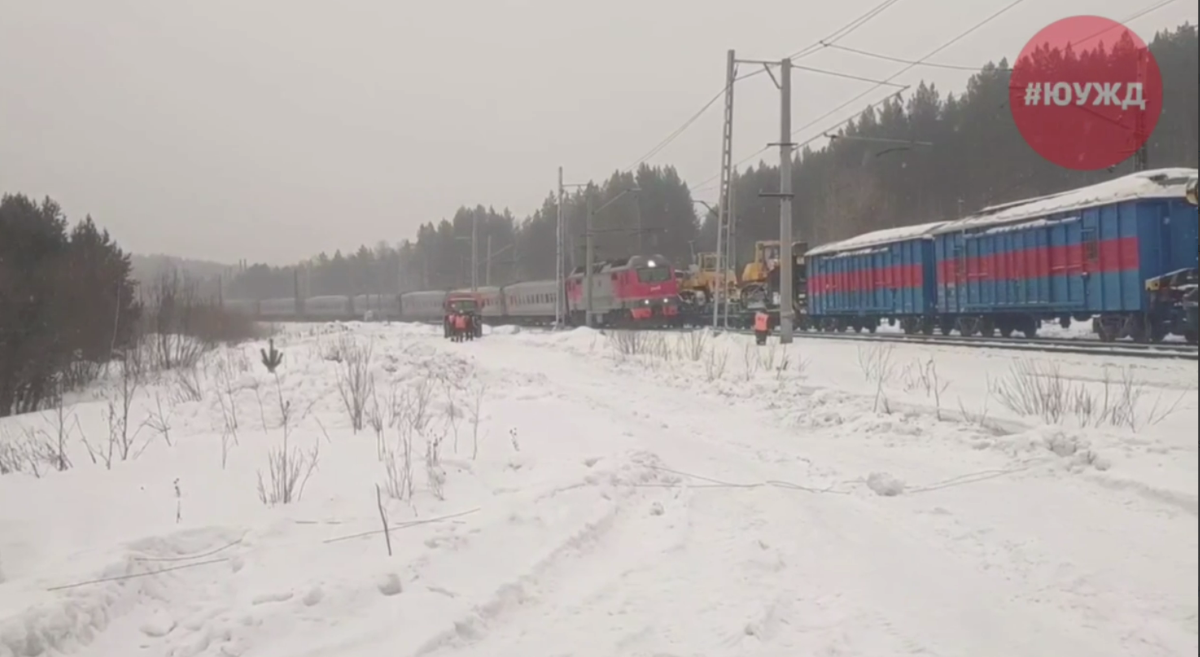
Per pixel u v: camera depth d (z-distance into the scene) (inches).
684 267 2763.3
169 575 224.4
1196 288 727.7
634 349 1008.9
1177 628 201.6
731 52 1157.1
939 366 685.9
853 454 418.6
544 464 387.5
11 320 807.1
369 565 238.7
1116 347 743.1
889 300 1211.9
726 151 1185.4
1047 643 198.1
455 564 246.2
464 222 4217.5
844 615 217.8
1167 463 335.6
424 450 409.7
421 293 3088.1
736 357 847.1
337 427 479.5
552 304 2251.5
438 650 193.6
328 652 188.1
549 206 3764.8
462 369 791.7
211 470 358.3
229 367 790.5
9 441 449.4
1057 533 277.0
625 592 236.1
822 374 686.5
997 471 363.3
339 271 5442.9
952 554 264.4
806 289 1469.0
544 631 208.5
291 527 272.2
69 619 190.2
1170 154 779.4
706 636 205.2
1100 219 831.7
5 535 254.2
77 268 949.8
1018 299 949.8
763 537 286.7
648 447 441.4
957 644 199.0
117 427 475.8
